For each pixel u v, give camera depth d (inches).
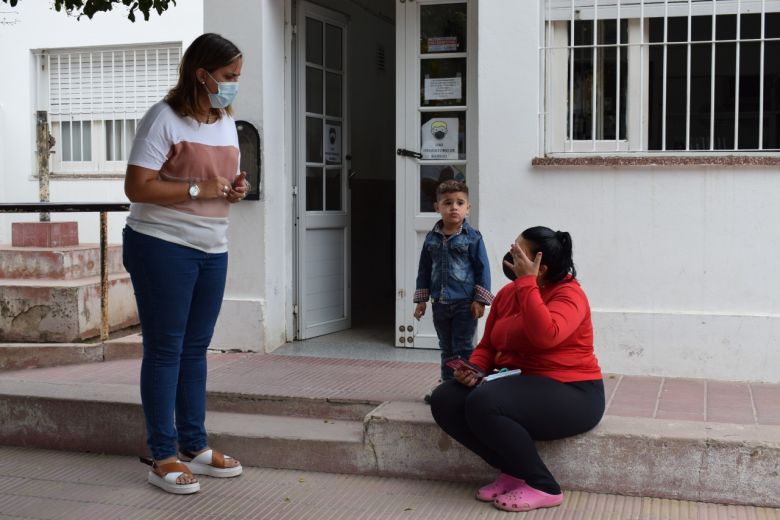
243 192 181.8
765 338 218.5
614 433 171.0
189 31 373.1
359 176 337.4
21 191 398.9
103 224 266.2
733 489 165.8
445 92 256.8
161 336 176.9
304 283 274.4
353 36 322.0
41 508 172.6
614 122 233.3
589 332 170.1
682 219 222.8
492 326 177.9
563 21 233.0
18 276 301.0
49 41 389.7
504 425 161.8
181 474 178.7
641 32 229.6
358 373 232.1
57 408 208.7
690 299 223.8
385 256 371.6
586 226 228.4
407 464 184.5
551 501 165.8
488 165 233.6
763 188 217.8
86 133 393.7
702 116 227.5
